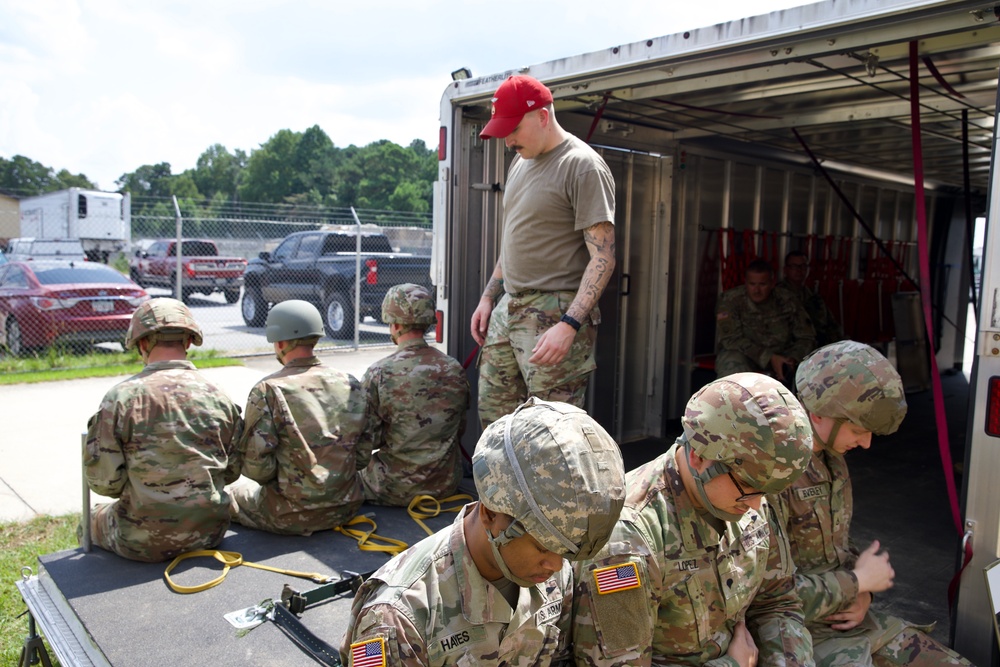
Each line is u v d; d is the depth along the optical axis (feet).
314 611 8.95
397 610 4.87
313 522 11.27
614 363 18.25
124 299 34.86
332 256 42.98
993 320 7.95
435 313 12.99
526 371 11.55
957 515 8.76
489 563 5.01
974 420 8.13
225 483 11.14
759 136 19.02
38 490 17.22
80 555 10.49
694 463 5.89
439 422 12.52
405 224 99.30
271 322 11.33
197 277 58.03
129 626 8.54
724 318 19.08
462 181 14.16
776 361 18.66
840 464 7.78
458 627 4.94
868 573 7.48
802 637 6.60
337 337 43.01
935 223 30.60
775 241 22.02
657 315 18.80
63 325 33.37
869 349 7.23
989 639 8.13
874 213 26.73
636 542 5.85
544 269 11.44
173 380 10.41
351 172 234.17
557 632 5.56
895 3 8.57
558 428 4.52
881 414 6.97
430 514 12.17
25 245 59.31
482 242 14.61
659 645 6.28
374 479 12.63
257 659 7.94
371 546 10.83
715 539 6.15
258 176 252.01
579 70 11.91
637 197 18.22
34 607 9.50
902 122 16.81
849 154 21.68
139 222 117.70
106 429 9.86
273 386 10.96
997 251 7.92
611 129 16.75
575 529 4.33
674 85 12.73
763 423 5.48
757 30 9.85
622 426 18.65
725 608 6.24
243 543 11.04
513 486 4.41
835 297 24.88
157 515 10.05
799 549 7.54
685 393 19.75
